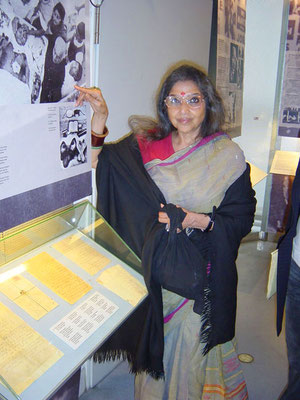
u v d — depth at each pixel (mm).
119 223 1565
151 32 1908
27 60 1068
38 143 1163
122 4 1609
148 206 1455
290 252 1471
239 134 3314
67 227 1277
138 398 1675
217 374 1586
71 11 1197
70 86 1254
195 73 1330
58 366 946
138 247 1514
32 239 1170
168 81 1354
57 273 1147
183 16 2271
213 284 1446
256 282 3014
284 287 1514
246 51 3361
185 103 1320
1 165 1058
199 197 1409
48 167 1226
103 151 1483
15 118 1066
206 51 2754
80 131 1339
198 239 1430
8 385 847
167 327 1534
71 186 1355
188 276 1367
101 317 1093
